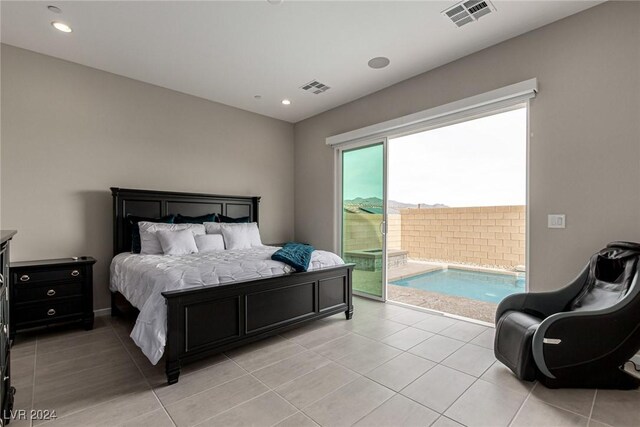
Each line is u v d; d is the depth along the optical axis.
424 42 2.89
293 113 4.88
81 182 3.33
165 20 2.56
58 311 2.85
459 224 6.73
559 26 2.56
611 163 2.32
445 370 2.17
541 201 2.65
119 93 3.57
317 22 2.59
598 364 1.87
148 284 2.26
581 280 2.27
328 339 2.74
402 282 5.50
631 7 2.24
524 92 2.69
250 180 4.79
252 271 2.56
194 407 1.75
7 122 2.93
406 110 3.66
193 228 3.67
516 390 1.91
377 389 1.93
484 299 4.26
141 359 2.36
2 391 1.48
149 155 3.79
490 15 2.50
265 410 1.72
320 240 4.87
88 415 1.67
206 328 2.20
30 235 3.04
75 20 2.56
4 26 2.64
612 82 2.31
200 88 3.94
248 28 2.67
